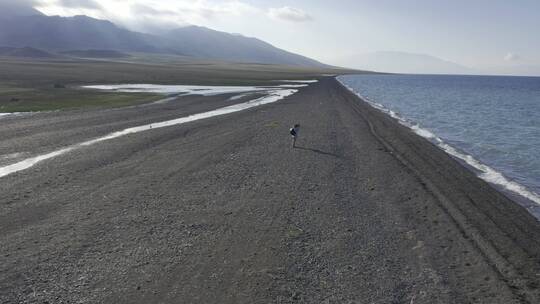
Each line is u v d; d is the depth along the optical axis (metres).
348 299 10.37
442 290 10.97
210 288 10.57
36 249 12.36
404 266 12.22
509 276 11.81
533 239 14.48
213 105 51.25
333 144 29.53
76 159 23.31
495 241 14.12
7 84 73.19
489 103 79.31
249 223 15.01
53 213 15.34
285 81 119.12
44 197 17.02
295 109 49.19
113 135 30.41
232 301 10.03
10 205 16.00
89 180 19.55
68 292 10.13
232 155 25.42
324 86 100.38
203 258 12.20
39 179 19.44
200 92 71.00
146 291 10.32
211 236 13.77
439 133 39.41
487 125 46.78
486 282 11.44
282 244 13.34
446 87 149.50
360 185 20.16
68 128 32.56
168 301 9.93
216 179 20.36
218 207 16.55
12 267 11.24
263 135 32.16
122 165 22.36
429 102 77.19
